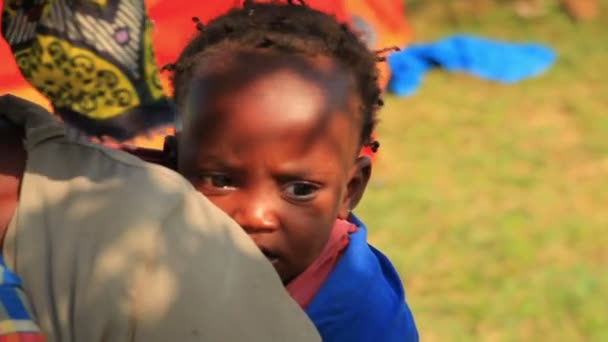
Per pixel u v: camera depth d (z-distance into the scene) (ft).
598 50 35.58
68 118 7.11
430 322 19.40
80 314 4.98
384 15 18.54
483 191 25.30
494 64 33.60
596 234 23.00
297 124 5.85
